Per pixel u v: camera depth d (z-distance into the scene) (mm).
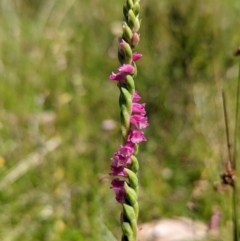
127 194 1648
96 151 4133
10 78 5199
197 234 3160
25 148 4176
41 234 3514
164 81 4660
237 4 5473
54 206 3676
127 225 1672
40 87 5109
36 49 5652
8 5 6496
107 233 3254
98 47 5594
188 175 3961
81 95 4859
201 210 3555
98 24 5891
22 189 3848
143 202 3625
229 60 4555
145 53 4949
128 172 1653
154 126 4379
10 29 6094
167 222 3350
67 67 5293
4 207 3705
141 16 5254
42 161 4004
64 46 5559
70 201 3697
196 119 4223
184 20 4668
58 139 4199
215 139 3955
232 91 4418
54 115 4543
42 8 6766
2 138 4312
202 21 4660
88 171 3965
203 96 4266
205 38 4602
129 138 1647
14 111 4738
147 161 4047
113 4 6172
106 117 4656
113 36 5660
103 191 3691
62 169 3936
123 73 1654
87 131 4434
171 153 4113
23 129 4383
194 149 4062
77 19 6094
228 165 2523
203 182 3750
